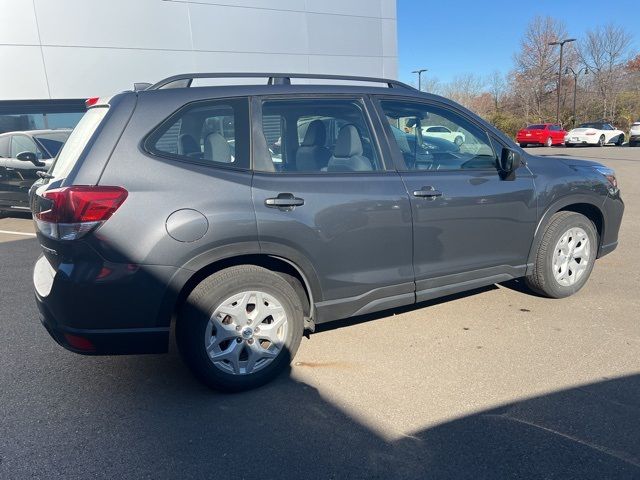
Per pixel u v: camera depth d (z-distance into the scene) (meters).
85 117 3.32
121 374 3.40
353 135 3.45
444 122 3.88
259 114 3.19
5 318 4.43
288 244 3.06
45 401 3.08
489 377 3.23
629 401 2.91
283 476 2.39
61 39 11.97
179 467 2.47
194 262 2.84
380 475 2.38
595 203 4.44
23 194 8.84
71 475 2.42
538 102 45.84
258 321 3.09
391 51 16.55
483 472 2.38
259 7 14.16
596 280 5.01
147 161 2.82
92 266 2.68
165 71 13.23
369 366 3.41
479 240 3.83
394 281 3.50
